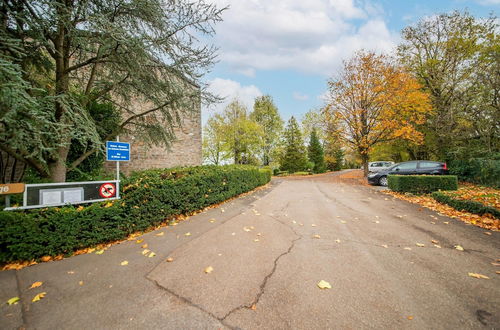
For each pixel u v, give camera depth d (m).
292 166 29.14
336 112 17.03
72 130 3.93
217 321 2.04
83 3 4.10
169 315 2.13
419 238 4.11
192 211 6.08
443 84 13.49
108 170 9.41
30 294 2.50
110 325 2.01
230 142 22.05
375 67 15.58
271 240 4.09
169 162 11.88
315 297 2.37
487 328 1.89
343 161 44.44
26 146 3.98
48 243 3.36
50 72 5.94
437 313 2.09
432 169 11.47
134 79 5.43
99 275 2.90
